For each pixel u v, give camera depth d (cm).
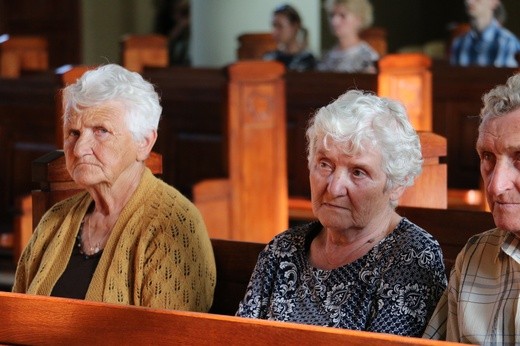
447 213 539
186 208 494
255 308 438
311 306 425
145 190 492
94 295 481
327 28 2491
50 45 2102
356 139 414
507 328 380
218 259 520
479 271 393
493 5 1388
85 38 2098
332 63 1337
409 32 2638
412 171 427
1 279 1015
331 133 417
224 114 921
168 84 1126
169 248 480
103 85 481
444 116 1138
